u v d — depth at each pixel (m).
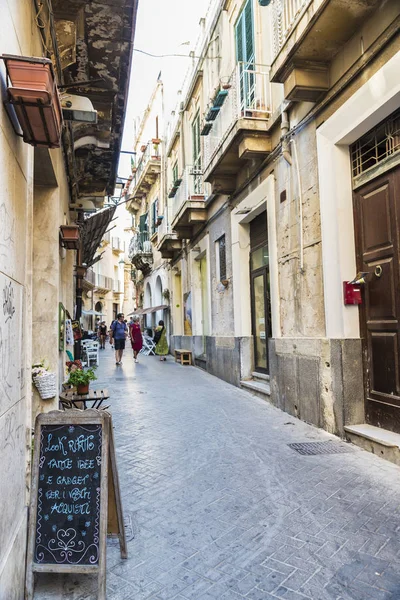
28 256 2.82
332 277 5.39
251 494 3.74
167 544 2.96
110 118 7.01
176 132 15.84
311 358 5.87
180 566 2.71
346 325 5.17
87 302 33.31
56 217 5.96
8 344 2.20
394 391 4.66
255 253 9.17
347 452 4.70
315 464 4.39
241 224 9.45
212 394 8.60
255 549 2.88
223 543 2.96
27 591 2.36
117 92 6.55
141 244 24.25
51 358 5.76
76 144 7.53
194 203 11.98
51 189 5.95
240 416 6.62
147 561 2.77
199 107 12.59
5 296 2.15
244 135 7.27
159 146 21.38
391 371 4.70
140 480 4.12
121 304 48.56
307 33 4.83
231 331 10.08
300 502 3.55
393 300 4.64
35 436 2.58
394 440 4.41
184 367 13.70
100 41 5.46
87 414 2.63
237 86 7.47
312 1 4.67
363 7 4.46
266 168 7.63
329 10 4.50
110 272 42.75
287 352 6.62
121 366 14.25
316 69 5.37
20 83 2.18
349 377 5.14
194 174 12.09
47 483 2.53
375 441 4.55
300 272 6.29
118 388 9.41
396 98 4.27
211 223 11.74
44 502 2.50
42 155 4.80
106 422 2.62
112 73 6.12
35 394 5.14
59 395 5.78
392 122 4.63
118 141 8.16
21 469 2.48
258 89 7.48
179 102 15.15
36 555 2.41
